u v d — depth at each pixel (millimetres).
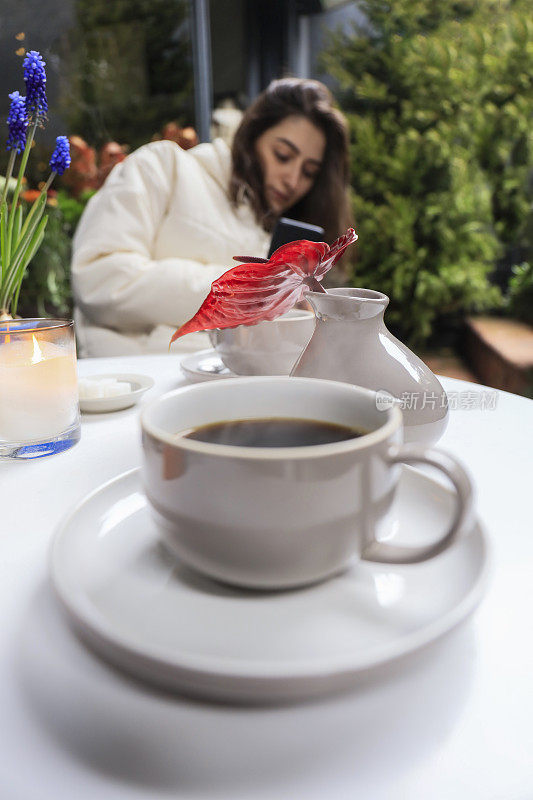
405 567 281
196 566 265
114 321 1390
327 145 1658
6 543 339
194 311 1346
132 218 1457
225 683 190
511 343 2410
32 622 259
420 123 2775
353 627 237
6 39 1767
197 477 241
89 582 264
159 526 269
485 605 278
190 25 2443
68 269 1887
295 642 228
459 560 273
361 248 2910
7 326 511
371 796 181
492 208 2906
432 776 187
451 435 525
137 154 1556
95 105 2316
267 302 395
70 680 224
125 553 291
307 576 255
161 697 214
